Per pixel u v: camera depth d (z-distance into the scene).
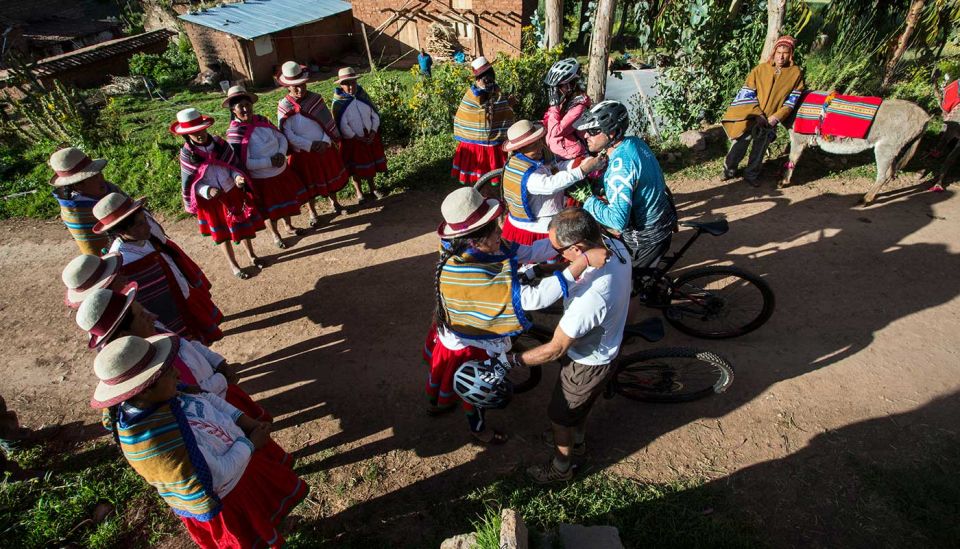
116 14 30.47
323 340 5.15
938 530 3.16
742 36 8.13
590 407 3.27
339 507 3.61
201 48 19.52
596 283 2.79
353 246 6.57
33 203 8.23
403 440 4.04
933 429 3.75
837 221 6.03
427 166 8.02
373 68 16.16
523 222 4.56
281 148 6.08
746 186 6.93
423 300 5.55
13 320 5.90
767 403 4.04
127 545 3.52
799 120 6.30
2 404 4.12
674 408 4.08
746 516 3.33
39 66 18.61
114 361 2.26
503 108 6.43
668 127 8.24
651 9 9.80
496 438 3.91
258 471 2.84
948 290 4.92
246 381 4.77
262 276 6.18
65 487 3.85
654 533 3.27
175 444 2.35
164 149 9.44
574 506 3.45
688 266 5.59
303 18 20.41
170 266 4.04
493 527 2.80
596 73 8.12
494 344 3.36
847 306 4.85
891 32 10.50
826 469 3.55
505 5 18.66
